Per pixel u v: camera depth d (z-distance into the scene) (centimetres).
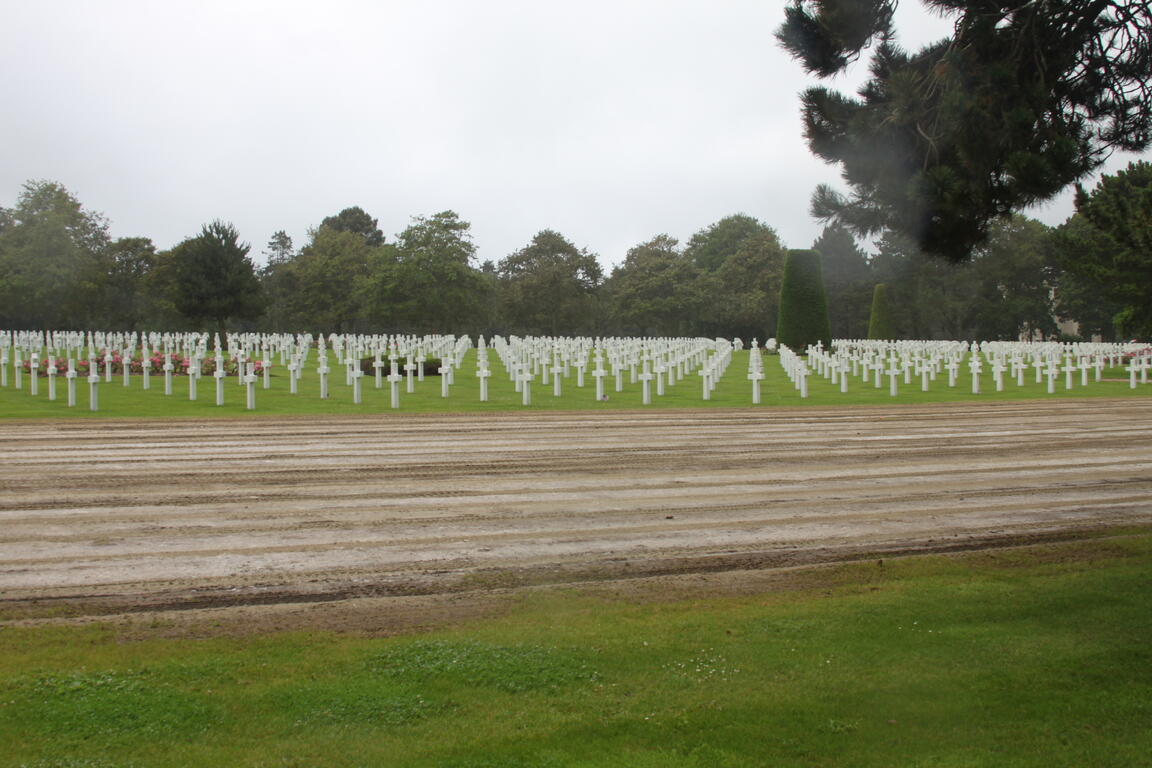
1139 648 627
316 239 7369
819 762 470
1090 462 1470
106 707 525
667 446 1614
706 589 772
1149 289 1666
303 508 1070
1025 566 841
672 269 7694
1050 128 802
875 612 704
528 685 562
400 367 3189
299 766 463
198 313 5534
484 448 1564
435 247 6328
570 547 906
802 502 1135
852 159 870
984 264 7381
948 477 1320
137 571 804
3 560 832
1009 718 521
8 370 3116
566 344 4247
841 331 8550
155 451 1489
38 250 5722
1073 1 799
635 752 478
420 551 884
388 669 585
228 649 620
